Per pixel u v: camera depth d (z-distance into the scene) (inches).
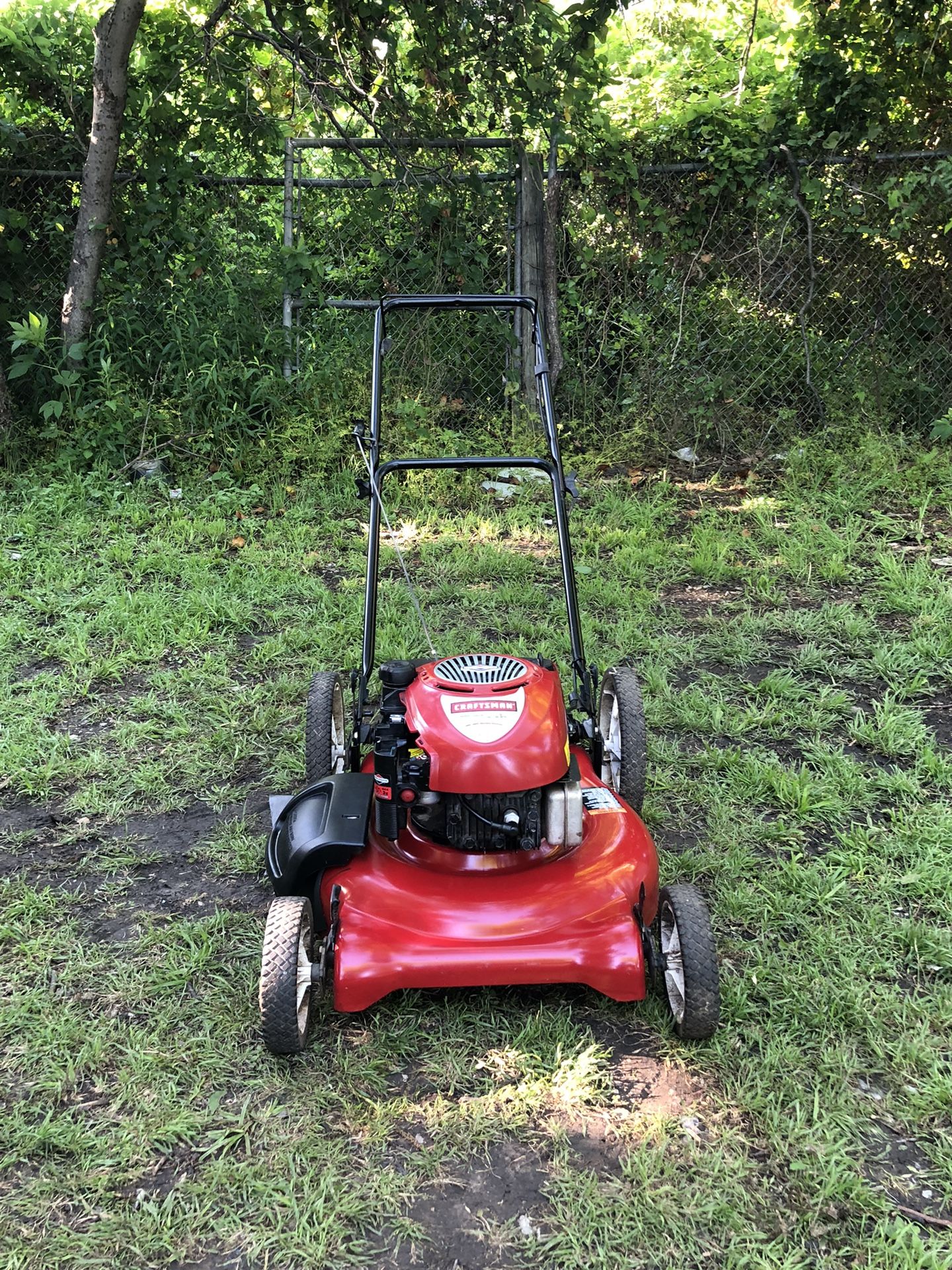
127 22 145.5
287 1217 47.6
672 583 125.6
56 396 158.4
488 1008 60.3
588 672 80.7
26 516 137.4
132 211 157.1
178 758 89.0
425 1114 53.0
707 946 54.6
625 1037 58.0
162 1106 53.6
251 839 77.4
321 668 104.1
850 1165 49.6
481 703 61.4
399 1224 46.9
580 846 62.6
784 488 152.1
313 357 162.2
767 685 98.6
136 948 65.7
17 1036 58.7
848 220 162.9
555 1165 49.8
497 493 152.8
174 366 158.1
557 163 159.9
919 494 147.2
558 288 165.5
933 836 74.9
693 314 165.8
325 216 163.3
